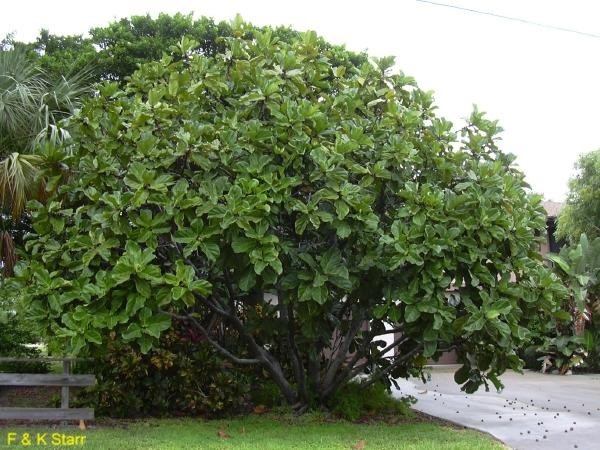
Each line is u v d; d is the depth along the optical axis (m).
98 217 6.05
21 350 10.08
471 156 7.89
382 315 6.77
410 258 6.25
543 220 7.77
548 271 7.23
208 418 7.96
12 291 8.64
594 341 15.30
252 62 7.50
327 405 8.26
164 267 7.02
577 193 17.47
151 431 6.90
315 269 6.33
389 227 7.15
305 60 7.88
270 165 6.37
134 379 7.91
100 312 5.79
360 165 6.81
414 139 7.31
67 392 7.32
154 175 6.06
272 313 8.00
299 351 8.29
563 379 14.55
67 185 6.86
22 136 8.54
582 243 12.84
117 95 7.27
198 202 6.00
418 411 9.13
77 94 9.45
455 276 6.77
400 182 6.98
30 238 7.17
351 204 6.19
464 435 7.16
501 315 6.69
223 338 9.15
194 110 7.15
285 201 6.24
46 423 7.26
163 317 5.86
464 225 6.64
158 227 6.08
